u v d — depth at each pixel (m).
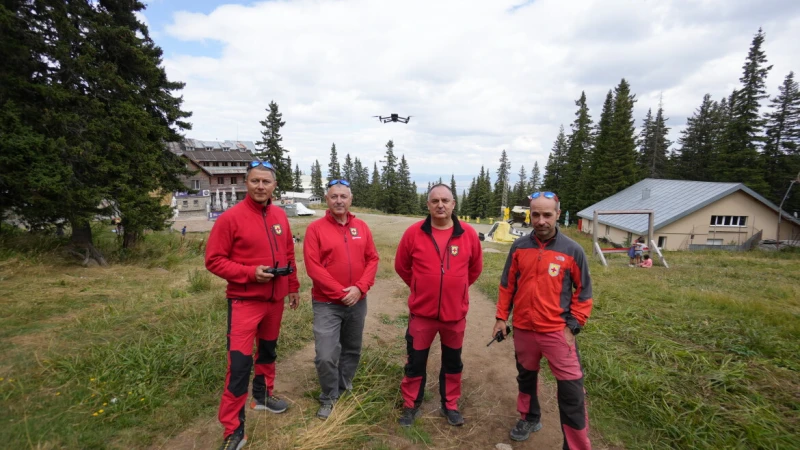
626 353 4.23
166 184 12.26
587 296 2.58
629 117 38.06
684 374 3.64
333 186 2.95
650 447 2.68
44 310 4.96
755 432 2.69
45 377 3.18
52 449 2.37
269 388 3.08
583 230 34.84
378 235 27.33
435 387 3.66
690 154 45.94
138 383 3.18
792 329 4.90
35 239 9.30
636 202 27.56
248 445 2.56
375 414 3.02
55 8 8.33
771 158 34.03
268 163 2.79
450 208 2.81
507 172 85.25
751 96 32.78
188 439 2.61
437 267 2.80
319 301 2.99
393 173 70.06
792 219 22.44
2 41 7.42
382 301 6.99
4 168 7.36
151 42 12.00
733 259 16.44
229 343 2.58
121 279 7.59
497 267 10.84
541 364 4.08
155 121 11.38
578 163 46.84
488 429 2.96
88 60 8.72
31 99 8.27
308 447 2.56
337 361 3.02
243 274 2.54
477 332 5.39
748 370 3.72
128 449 2.46
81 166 8.85
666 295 7.21
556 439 2.85
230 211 2.69
